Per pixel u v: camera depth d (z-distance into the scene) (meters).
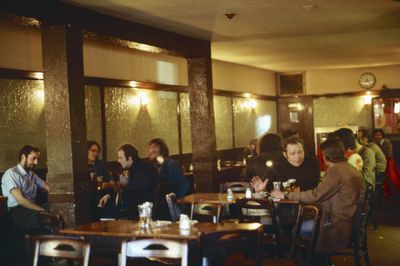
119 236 4.49
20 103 8.05
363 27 9.82
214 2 7.29
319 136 17.12
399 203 12.28
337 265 6.95
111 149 9.94
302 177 6.69
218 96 13.86
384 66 16.69
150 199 7.41
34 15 6.34
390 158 11.91
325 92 17.33
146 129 10.95
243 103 15.36
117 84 10.11
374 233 9.05
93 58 9.59
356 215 5.64
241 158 15.04
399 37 11.09
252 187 7.10
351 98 17.06
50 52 6.73
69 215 6.66
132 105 10.55
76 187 6.67
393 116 16.58
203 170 10.14
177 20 8.34
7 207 7.16
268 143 7.48
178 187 8.03
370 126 16.84
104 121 9.76
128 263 4.91
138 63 10.81
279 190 6.29
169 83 11.85
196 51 9.98
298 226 5.06
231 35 9.96
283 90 17.69
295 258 5.09
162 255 3.68
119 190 7.42
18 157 7.97
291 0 7.40
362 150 9.22
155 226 4.81
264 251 5.93
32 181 7.55
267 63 15.08
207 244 3.84
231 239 3.93
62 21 6.71
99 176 8.63
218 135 13.79
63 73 6.68
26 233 7.19
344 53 13.52
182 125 12.26
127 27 8.09
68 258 3.86
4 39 7.82
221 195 7.24
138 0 6.94
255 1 7.33
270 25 9.20
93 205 7.47
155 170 7.64
